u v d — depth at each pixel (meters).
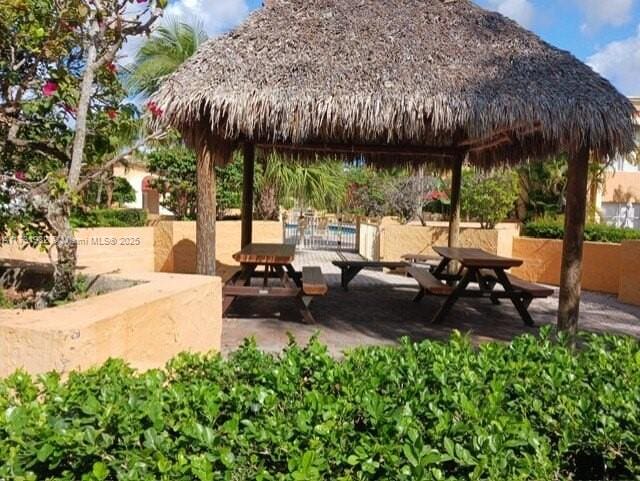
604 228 10.09
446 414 1.62
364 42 5.49
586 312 7.29
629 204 17.11
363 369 2.12
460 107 4.77
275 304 7.09
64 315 2.54
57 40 3.43
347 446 1.47
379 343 5.24
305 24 5.71
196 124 5.33
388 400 1.76
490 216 13.59
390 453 1.39
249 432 1.49
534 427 1.75
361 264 8.48
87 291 3.65
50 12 3.35
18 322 2.37
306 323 6.02
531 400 1.87
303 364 2.11
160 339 3.15
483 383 2.00
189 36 9.83
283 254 6.36
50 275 3.92
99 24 3.31
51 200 3.23
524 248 10.15
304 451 1.42
